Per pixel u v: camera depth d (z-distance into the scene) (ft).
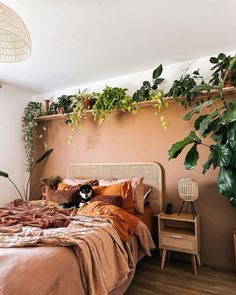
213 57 8.23
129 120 10.35
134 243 6.86
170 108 9.43
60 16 6.33
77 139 11.78
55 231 5.48
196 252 7.57
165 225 8.73
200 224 8.54
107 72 10.34
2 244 4.72
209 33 7.39
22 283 3.70
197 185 8.23
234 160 5.67
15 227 5.91
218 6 6.13
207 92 8.12
